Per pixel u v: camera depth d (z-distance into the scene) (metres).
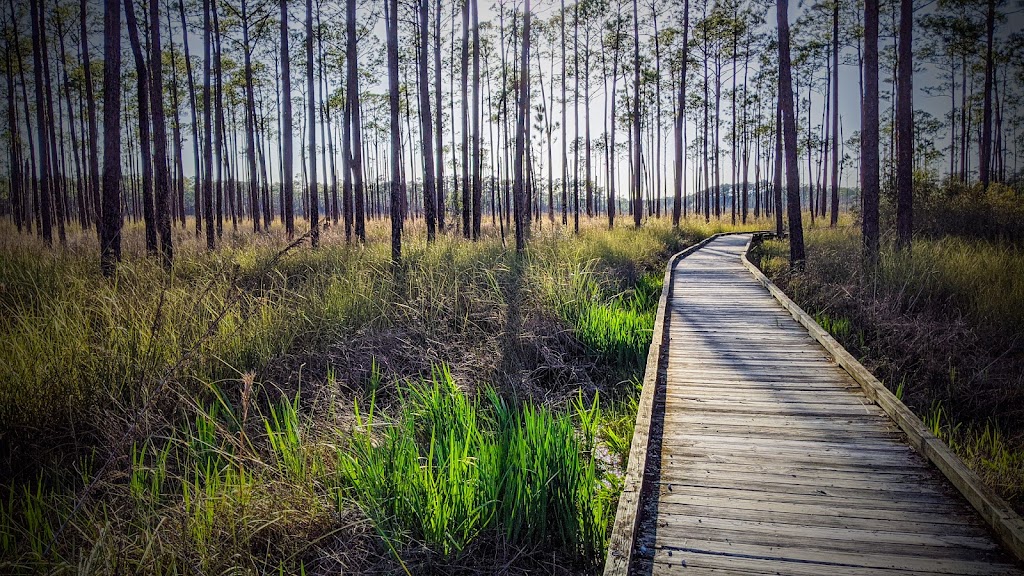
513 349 6.86
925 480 3.37
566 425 4.26
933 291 8.55
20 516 3.38
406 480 3.54
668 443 4.02
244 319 6.21
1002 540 2.69
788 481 3.40
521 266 9.88
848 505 3.11
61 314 5.41
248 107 20.23
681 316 8.50
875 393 4.70
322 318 6.83
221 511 3.30
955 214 15.57
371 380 5.76
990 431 5.30
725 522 2.98
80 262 8.56
